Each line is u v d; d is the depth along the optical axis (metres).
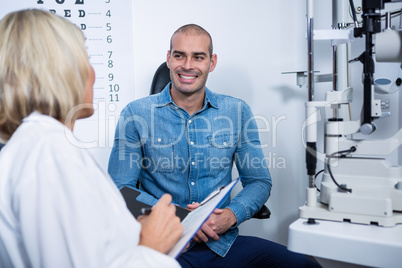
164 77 1.70
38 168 0.55
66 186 0.54
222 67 2.01
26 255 0.57
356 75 1.79
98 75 1.98
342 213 0.99
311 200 1.07
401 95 1.68
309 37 1.18
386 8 1.66
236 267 1.33
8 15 0.65
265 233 2.10
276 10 1.94
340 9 1.56
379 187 1.00
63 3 1.92
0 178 0.58
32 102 0.63
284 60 1.96
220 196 0.93
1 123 0.66
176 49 1.43
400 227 0.94
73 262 0.52
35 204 0.53
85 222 0.53
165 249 0.70
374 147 1.02
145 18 1.98
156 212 0.73
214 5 1.98
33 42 0.62
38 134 0.60
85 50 0.68
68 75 0.64
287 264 1.29
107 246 0.56
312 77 1.19
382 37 0.93
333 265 1.20
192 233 0.75
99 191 0.58
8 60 0.62
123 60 1.99
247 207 1.41
